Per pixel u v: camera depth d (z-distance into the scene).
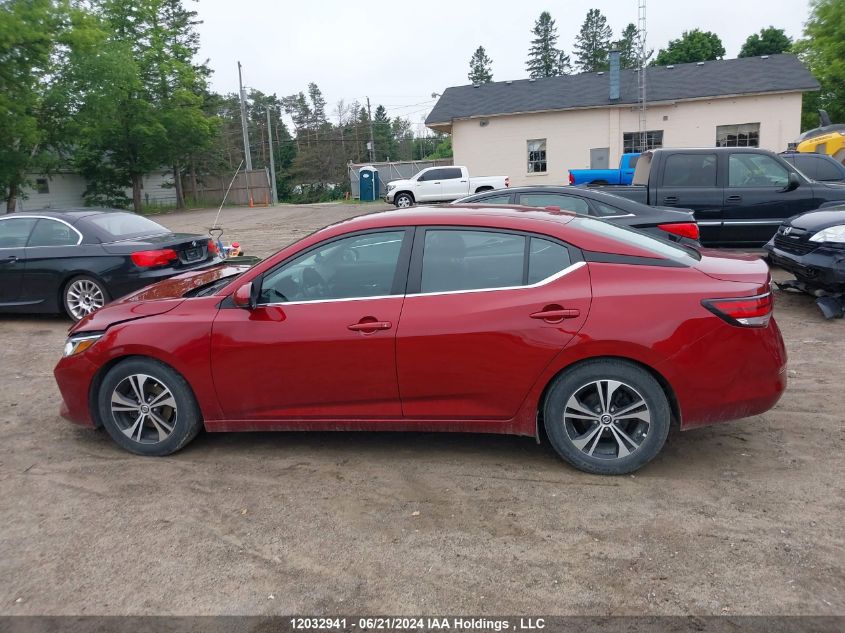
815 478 3.84
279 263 4.18
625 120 28.77
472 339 3.86
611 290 3.78
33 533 3.55
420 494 3.83
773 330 3.86
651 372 3.80
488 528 3.45
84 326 4.50
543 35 79.19
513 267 3.95
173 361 4.22
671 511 3.54
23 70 24.64
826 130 18.91
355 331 3.99
